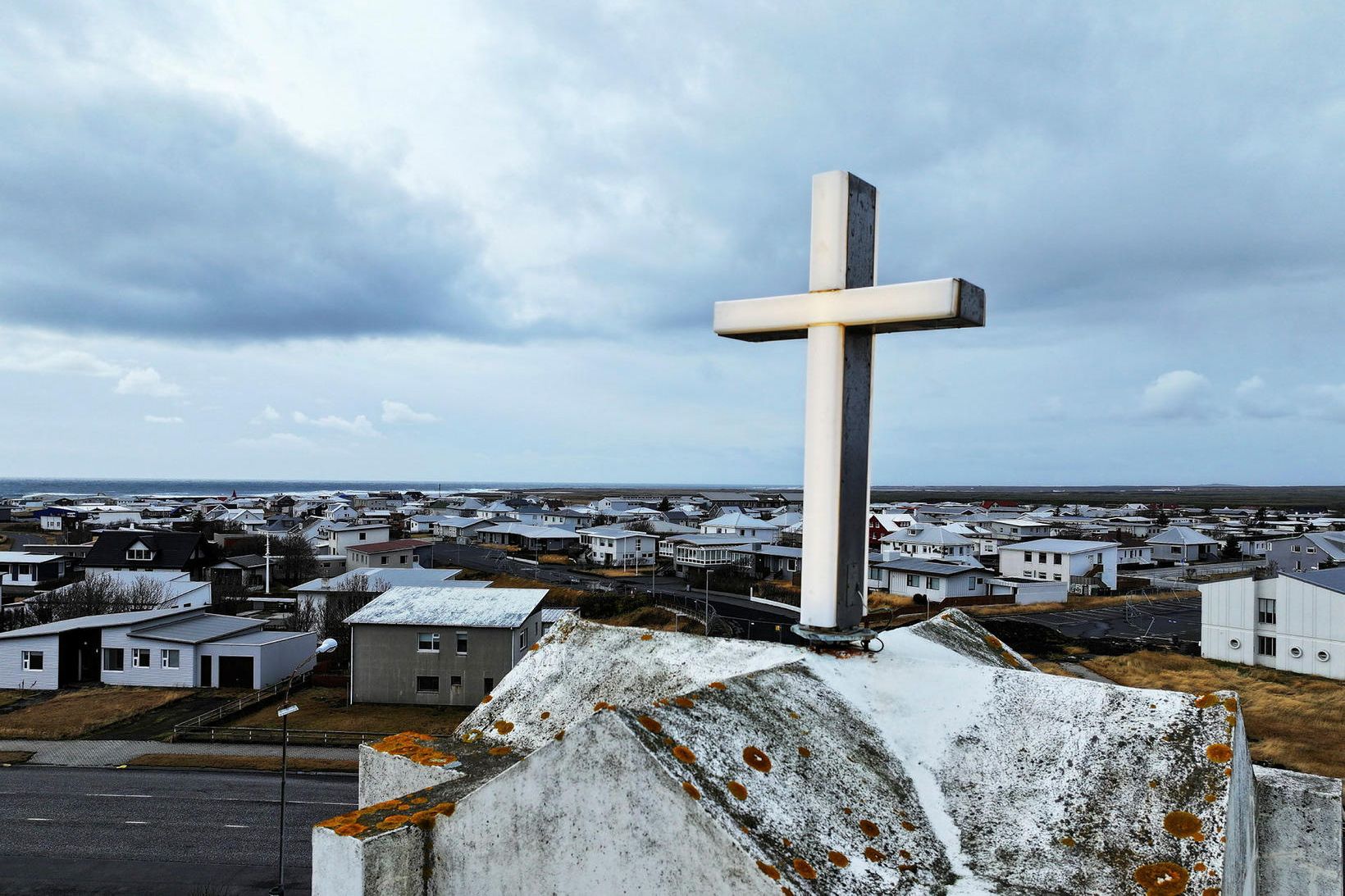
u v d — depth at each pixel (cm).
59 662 3700
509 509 12862
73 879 1878
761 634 4734
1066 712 465
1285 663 3988
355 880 413
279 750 2845
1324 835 490
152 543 6375
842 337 576
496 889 414
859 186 598
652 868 355
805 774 407
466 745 585
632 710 390
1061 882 364
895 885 358
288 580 6638
